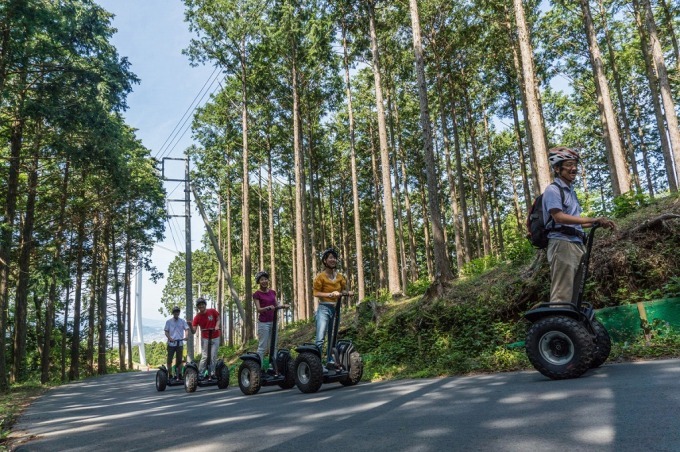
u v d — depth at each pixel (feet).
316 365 21.03
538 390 12.50
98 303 130.11
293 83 92.17
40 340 123.44
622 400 9.93
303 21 85.71
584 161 130.62
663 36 86.99
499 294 32.50
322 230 123.44
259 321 26.68
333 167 131.54
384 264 134.72
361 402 15.02
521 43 47.65
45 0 54.75
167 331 39.78
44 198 83.46
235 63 97.55
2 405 33.68
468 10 88.48
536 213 15.28
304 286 93.45
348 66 92.63
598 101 81.46
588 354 13.37
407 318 39.27
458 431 9.17
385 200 69.36
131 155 100.94
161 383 38.75
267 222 160.35
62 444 12.53
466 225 94.12
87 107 56.75
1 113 61.41
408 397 14.80
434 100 107.34
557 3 86.38
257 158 116.16
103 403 29.43
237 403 19.70
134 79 61.93
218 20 92.02
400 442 8.84
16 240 77.41
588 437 7.66
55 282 59.98
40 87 55.52
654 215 27.63
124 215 111.75
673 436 7.19
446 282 42.32
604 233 28.71
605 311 21.06
